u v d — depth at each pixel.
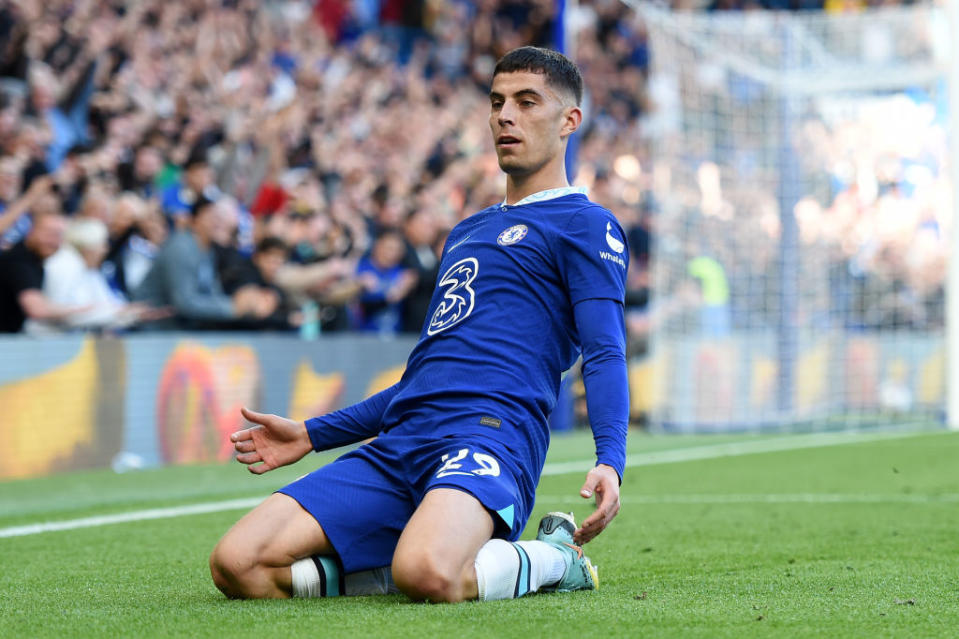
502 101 11.52
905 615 10.21
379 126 48.00
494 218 11.55
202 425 28.50
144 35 40.62
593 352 10.74
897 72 41.28
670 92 41.75
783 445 34.22
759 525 17.95
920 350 41.25
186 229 30.59
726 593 11.49
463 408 10.73
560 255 11.13
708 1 61.19
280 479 25.34
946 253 40.78
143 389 27.19
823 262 41.75
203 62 42.25
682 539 16.38
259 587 10.51
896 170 41.62
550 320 11.14
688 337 39.53
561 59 11.59
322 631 8.93
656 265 39.34
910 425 40.97
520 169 11.46
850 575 12.97
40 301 28.02
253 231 34.16
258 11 46.34
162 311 29.89
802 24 41.94
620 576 12.95
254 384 29.61
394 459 10.79
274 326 32.19
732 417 40.00
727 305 40.31
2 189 30.20
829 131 42.31
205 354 28.44
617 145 56.91
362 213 39.66
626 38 59.81
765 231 41.28
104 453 26.47
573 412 38.75
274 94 44.81
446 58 57.19
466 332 11.05
